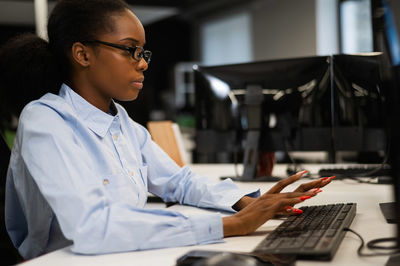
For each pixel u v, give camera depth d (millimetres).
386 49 940
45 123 1087
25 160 1067
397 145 903
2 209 1464
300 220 1145
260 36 8156
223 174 2322
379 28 1062
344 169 2117
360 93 1904
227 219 1102
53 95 1222
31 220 1214
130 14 1227
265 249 904
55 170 1028
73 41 1210
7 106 1436
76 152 1066
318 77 1972
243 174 2078
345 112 1941
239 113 2131
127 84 1211
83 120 1215
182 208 1481
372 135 1896
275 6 7680
